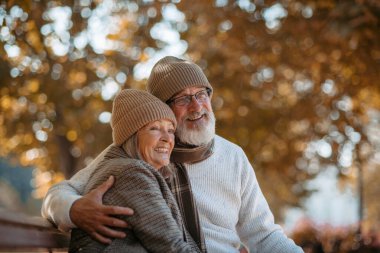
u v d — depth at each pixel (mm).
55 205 2660
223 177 3416
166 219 2537
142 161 2697
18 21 5191
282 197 11820
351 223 9969
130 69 7402
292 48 8078
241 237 3562
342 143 8703
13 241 2055
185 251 2512
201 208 3328
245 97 8539
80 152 8055
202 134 3299
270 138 8836
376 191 19562
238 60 8383
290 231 10797
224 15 7879
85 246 2578
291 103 9008
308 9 7652
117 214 2541
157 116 2887
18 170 30062
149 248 2529
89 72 7070
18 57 6434
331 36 6555
